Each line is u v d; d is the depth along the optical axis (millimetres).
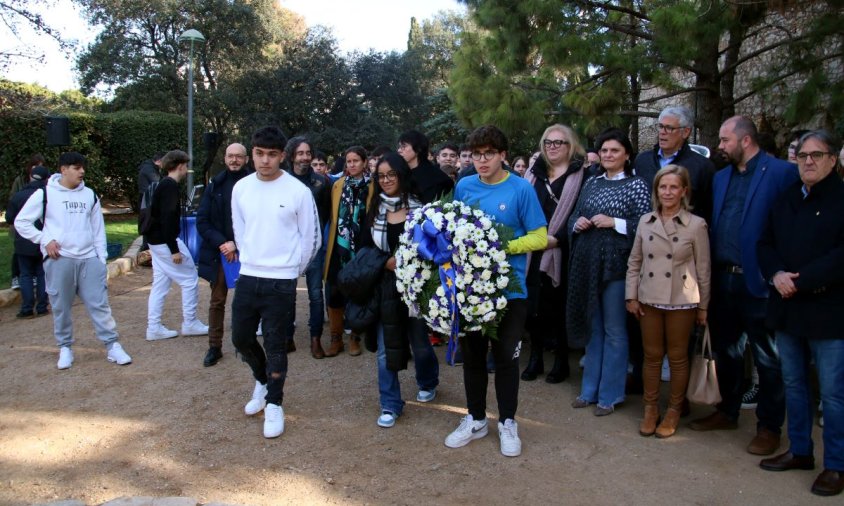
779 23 10188
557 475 3453
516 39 8430
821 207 3141
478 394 3816
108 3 22531
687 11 6969
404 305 3900
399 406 4168
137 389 4773
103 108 24500
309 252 4016
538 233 3604
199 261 5297
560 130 4688
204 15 24094
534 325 4934
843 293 3094
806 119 7418
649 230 3832
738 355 3926
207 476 3449
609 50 7934
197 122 18219
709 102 8578
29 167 7773
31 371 5184
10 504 3156
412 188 4039
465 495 3248
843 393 3156
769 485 3322
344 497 3232
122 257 9938
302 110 26422
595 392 4383
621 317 4184
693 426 4004
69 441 3881
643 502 3174
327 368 5223
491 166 3602
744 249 3623
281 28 27203
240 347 4070
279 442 3867
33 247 6922
